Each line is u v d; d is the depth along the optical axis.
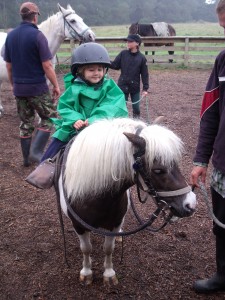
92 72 2.43
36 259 3.03
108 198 2.15
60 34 6.05
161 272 2.85
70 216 2.38
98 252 3.06
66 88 2.60
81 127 2.34
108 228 2.41
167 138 1.88
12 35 4.27
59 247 3.17
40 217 3.64
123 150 1.93
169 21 70.94
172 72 12.12
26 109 4.53
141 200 2.17
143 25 14.59
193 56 13.05
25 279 2.81
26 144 4.69
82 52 2.41
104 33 29.84
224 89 2.10
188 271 2.87
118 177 1.98
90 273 2.73
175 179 1.89
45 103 4.44
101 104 2.47
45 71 4.33
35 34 4.18
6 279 2.81
